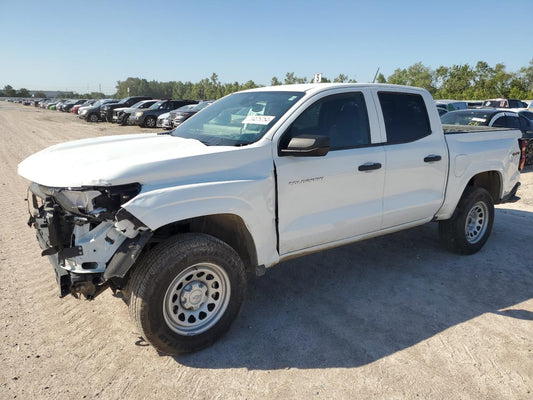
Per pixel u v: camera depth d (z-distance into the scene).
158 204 2.66
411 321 3.43
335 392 2.60
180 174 2.87
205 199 2.85
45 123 28.73
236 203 2.98
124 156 3.05
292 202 3.33
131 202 2.60
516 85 63.69
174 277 2.78
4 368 2.81
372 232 3.98
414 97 4.27
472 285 4.10
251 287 4.06
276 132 3.27
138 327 2.77
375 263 4.65
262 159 3.17
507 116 10.88
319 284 4.12
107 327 3.33
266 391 2.61
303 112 3.43
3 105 71.88
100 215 2.65
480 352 3.00
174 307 2.91
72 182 2.71
